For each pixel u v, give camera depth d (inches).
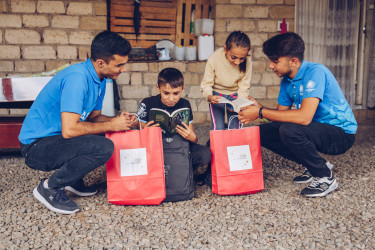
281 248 68.9
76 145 77.5
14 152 149.9
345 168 120.3
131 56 200.1
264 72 208.5
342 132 93.5
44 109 79.7
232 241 71.5
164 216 81.8
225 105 119.2
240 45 98.3
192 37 222.2
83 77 77.4
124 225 77.4
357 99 230.5
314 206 87.7
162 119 88.2
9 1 185.2
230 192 90.4
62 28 191.5
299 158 92.2
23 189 101.0
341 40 211.5
